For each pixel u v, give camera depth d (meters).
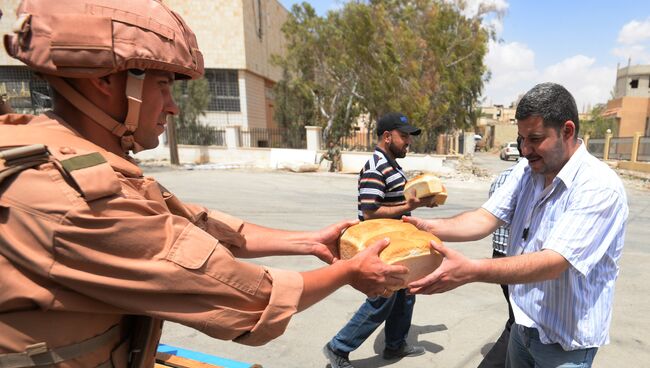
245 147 19.17
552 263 1.49
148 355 1.11
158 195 1.10
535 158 1.62
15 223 0.82
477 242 6.31
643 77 47.84
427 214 8.76
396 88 16.81
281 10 29.69
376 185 2.85
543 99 1.53
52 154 0.87
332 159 16.75
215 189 11.20
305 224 7.27
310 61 20.94
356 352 3.20
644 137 20.92
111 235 0.84
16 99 12.99
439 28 18.34
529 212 1.81
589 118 49.75
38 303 0.82
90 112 0.98
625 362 3.03
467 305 4.03
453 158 17.31
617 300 4.16
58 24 0.86
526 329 1.83
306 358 3.07
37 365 0.86
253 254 1.64
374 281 1.28
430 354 3.15
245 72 24.00
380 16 16.97
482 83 23.12
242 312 0.98
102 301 0.88
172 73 1.08
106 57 0.87
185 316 0.92
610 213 1.53
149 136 1.08
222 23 23.03
